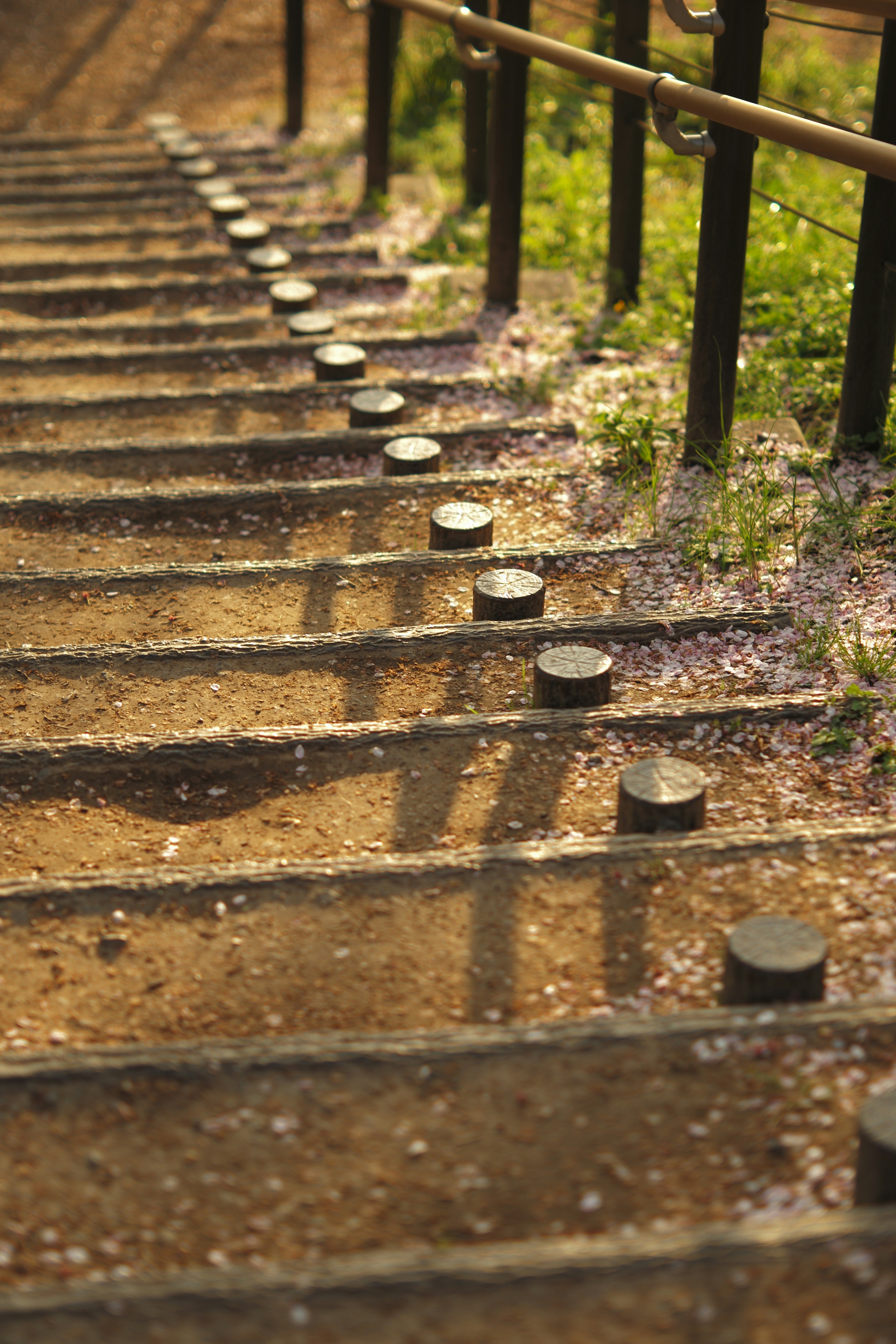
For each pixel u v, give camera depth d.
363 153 10.69
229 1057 2.55
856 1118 2.36
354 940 2.98
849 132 3.78
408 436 5.77
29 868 3.33
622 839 3.19
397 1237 2.21
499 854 3.16
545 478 5.42
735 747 3.66
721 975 2.82
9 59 13.30
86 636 4.36
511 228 7.20
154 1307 2.01
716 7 4.64
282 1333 1.98
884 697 3.79
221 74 12.99
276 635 4.31
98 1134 2.43
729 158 4.75
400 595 4.54
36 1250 2.21
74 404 6.26
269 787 3.60
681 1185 2.27
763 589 4.45
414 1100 2.47
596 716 3.74
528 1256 2.05
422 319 7.29
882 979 2.75
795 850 3.13
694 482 5.22
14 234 8.72
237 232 8.48
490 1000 2.81
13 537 5.08
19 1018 2.80
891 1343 1.91
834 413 5.66
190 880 3.14
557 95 11.47
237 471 5.68
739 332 5.23
